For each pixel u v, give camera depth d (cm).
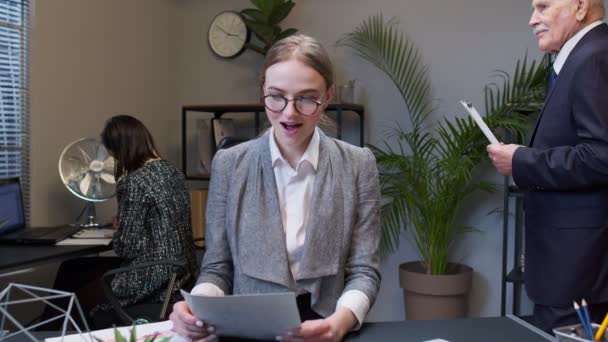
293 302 108
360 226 145
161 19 412
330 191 140
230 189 143
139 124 272
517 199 333
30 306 302
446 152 333
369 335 130
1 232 270
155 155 271
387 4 381
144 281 245
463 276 333
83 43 341
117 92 370
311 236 136
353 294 133
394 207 354
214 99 427
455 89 368
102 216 355
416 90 366
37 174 312
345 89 374
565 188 176
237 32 411
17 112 303
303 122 130
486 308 365
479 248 366
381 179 352
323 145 143
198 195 384
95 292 284
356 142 393
